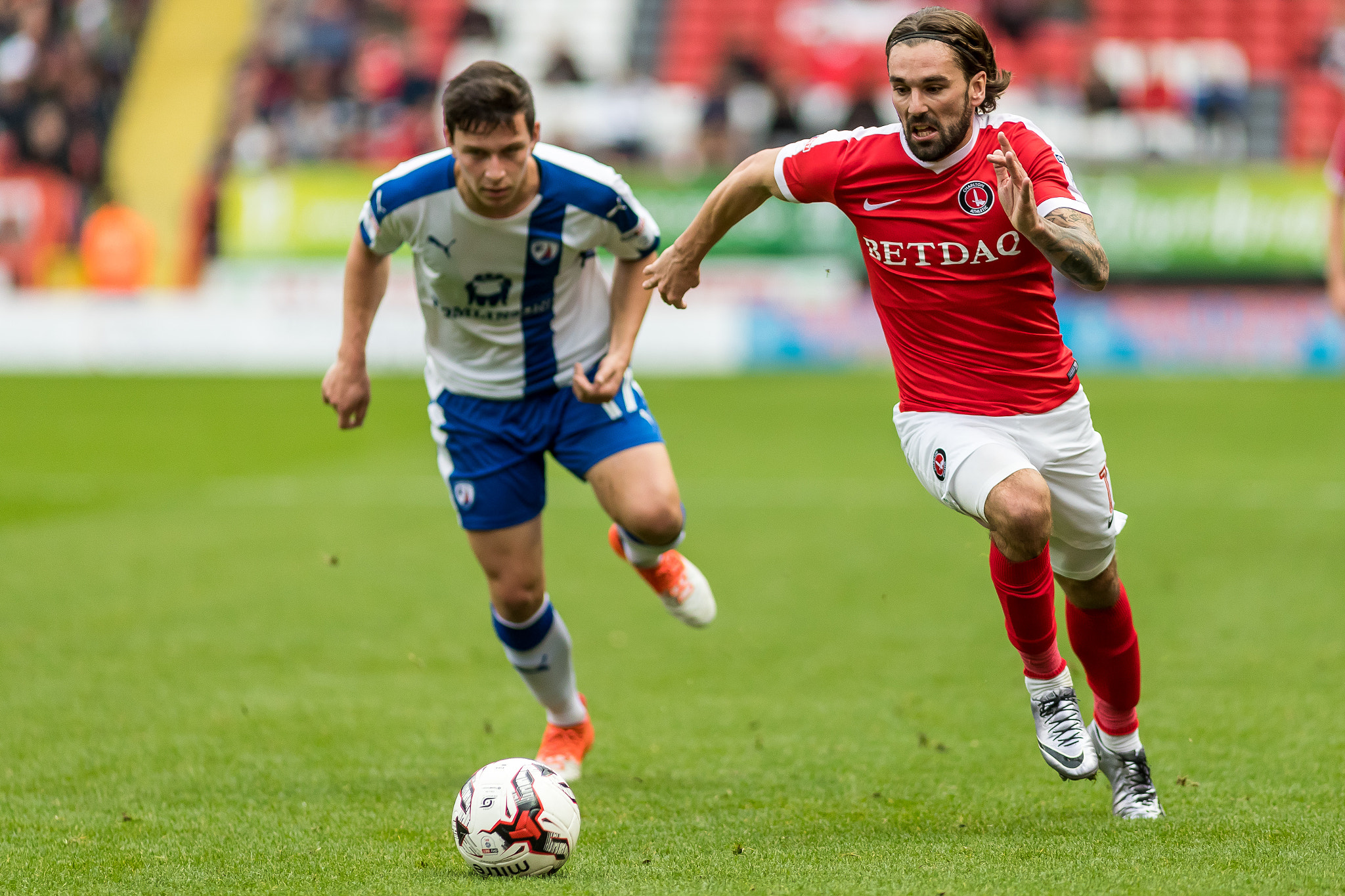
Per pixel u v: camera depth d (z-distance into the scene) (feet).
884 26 272.72
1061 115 247.91
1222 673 65.46
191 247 231.71
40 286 233.35
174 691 64.44
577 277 51.98
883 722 58.29
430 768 51.78
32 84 243.81
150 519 116.57
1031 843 40.73
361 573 94.73
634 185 223.92
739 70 248.93
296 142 245.45
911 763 51.93
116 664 69.67
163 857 40.55
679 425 173.17
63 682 65.92
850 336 219.41
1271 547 100.73
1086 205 40.52
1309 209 211.20
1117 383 208.03
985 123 42.09
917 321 43.91
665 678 67.21
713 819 44.60
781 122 240.73
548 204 49.21
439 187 48.57
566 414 51.75
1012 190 37.01
